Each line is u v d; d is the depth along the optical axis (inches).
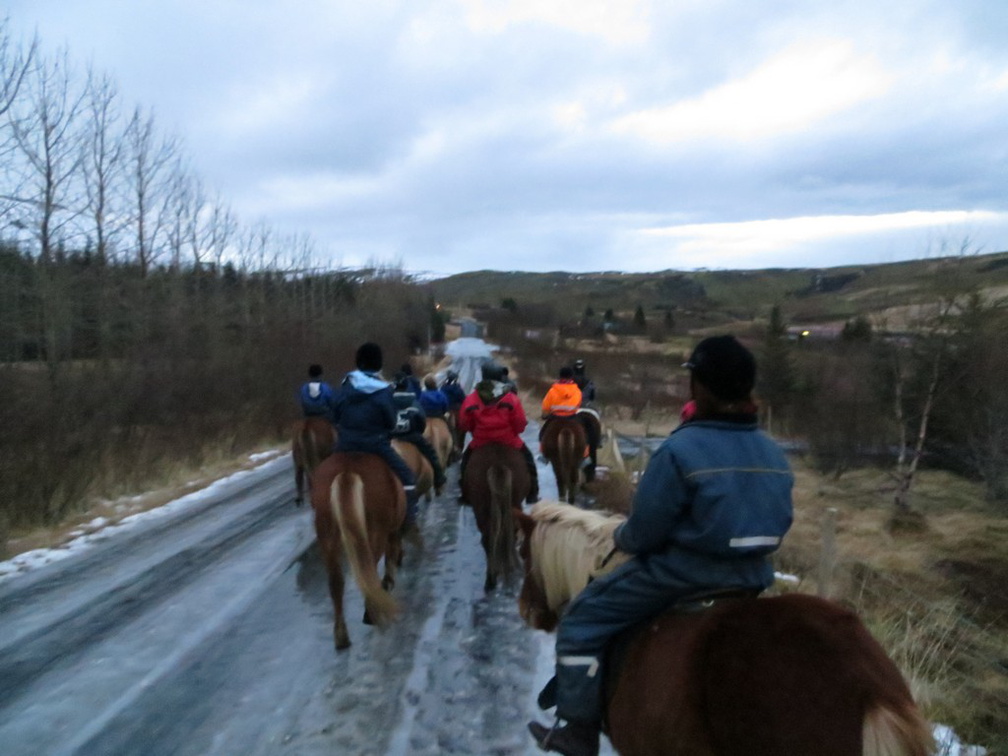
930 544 491.5
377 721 207.8
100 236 778.2
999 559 452.8
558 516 170.7
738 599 116.0
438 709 214.7
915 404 711.7
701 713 105.3
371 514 251.3
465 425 327.6
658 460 118.9
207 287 1034.1
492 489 305.7
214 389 749.9
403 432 353.1
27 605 306.8
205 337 830.5
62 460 466.0
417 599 309.1
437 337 3179.1
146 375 636.7
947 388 647.1
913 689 220.8
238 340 938.1
